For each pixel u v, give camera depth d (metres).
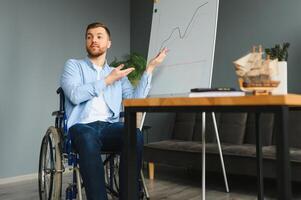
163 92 2.58
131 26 4.55
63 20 3.72
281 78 1.17
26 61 3.38
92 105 1.90
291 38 3.26
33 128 3.42
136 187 1.15
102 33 2.00
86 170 1.56
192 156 2.87
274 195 2.59
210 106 0.95
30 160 3.38
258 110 0.87
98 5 4.12
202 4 2.54
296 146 2.87
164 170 3.75
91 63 1.99
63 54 3.71
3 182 3.15
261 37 3.44
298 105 0.95
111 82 1.79
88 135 1.61
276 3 3.36
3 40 3.22
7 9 3.26
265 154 2.49
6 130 3.22
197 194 2.62
